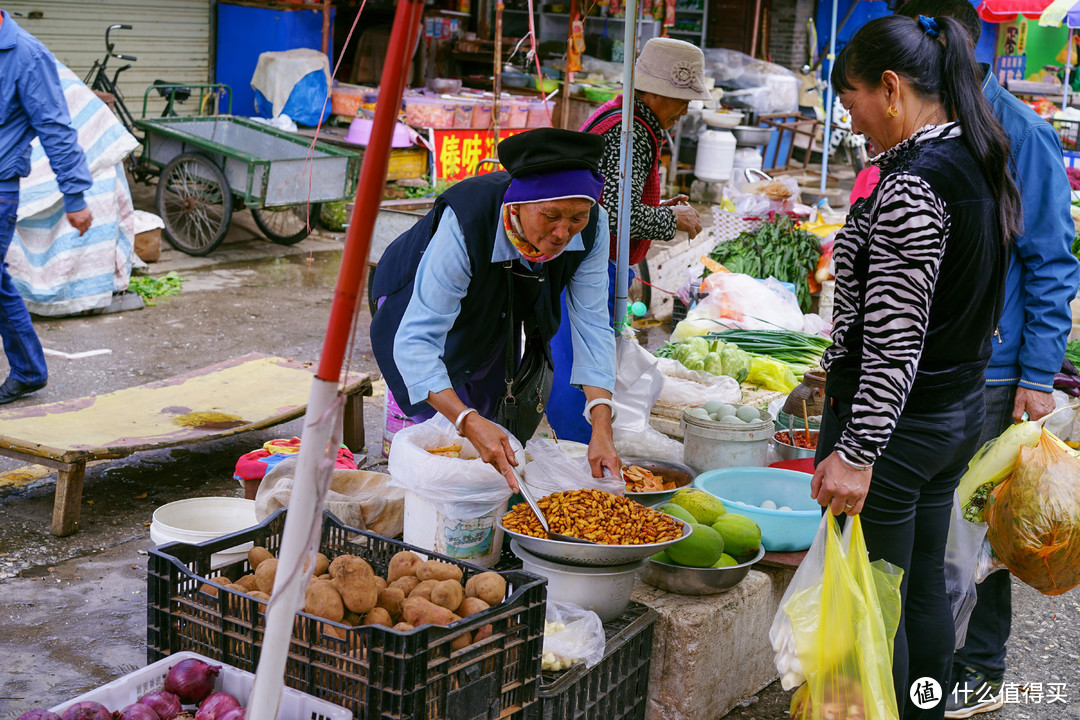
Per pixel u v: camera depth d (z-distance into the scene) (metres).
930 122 2.25
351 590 2.21
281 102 10.44
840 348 2.41
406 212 6.04
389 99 1.43
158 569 2.32
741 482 3.34
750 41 14.73
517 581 2.34
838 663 2.36
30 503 4.18
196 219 8.74
